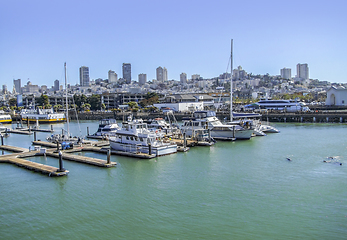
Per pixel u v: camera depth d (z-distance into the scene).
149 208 31.72
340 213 29.67
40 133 99.75
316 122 117.56
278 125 107.62
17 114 157.62
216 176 41.81
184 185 38.34
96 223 28.84
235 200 33.25
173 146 56.28
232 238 25.80
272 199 33.28
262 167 46.06
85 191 36.75
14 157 53.09
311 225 27.55
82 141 66.19
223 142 68.94
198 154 55.72
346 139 71.00
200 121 73.38
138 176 42.25
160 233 26.84
